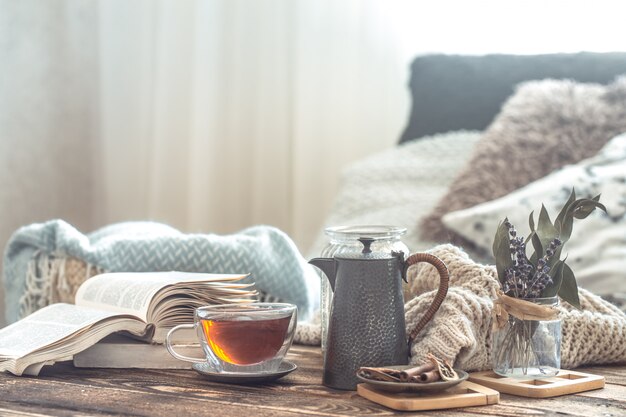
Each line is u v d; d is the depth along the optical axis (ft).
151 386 3.37
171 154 10.51
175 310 3.81
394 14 9.71
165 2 10.37
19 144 9.80
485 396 3.02
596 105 7.10
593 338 3.70
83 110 10.80
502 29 9.25
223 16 10.33
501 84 7.98
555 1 9.00
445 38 9.52
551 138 7.02
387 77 9.78
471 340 3.35
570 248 6.02
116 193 10.96
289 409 2.96
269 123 10.27
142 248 5.32
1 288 9.54
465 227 6.56
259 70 10.29
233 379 3.37
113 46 10.91
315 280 5.96
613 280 5.73
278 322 3.39
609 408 2.97
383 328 3.27
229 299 3.97
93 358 3.76
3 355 3.65
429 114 8.16
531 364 3.22
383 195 7.59
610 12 8.77
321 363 3.86
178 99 10.48
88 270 5.39
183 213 10.54
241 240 5.38
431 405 2.94
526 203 6.37
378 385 3.04
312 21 9.93
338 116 9.91
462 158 7.63
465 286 3.75
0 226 9.52
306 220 9.98
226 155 10.41
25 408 3.04
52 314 4.08
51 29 10.30
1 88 9.55
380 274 3.30
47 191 10.23
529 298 3.23
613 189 6.17
